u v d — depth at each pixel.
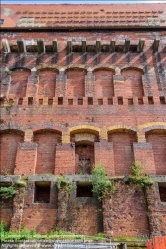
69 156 16.19
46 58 20.72
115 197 14.51
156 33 22.08
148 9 26.98
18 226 13.84
